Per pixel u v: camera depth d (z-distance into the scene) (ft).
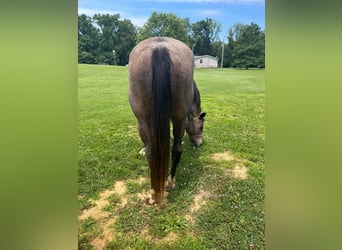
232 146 10.74
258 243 6.18
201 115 9.93
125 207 7.28
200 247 6.12
